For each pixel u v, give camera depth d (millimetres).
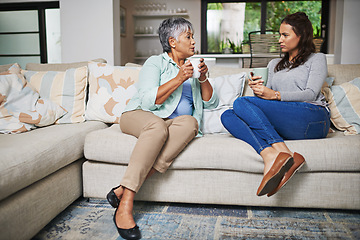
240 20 7336
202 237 1467
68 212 1745
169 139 1655
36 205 1430
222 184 1716
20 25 6082
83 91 2299
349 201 1649
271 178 1459
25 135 1723
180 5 7355
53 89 2240
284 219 1647
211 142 1731
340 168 1617
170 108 1825
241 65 5836
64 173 1709
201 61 1665
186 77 1646
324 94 2105
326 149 1618
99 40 4512
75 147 1787
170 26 1844
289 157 1460
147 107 1766
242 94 2205
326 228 1544
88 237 1470
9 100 1956
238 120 1745
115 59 4613
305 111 1745
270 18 7230
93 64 2369
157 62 1879
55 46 6105
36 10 5988
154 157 1576
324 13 6941
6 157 1330
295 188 1675
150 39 7730
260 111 1697
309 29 1888
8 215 1250
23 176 1346
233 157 1651
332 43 6828
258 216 1686
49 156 1548
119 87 2246
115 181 1794
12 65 2318
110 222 1621
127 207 1494
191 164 1692
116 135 1790
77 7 4516
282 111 1729
